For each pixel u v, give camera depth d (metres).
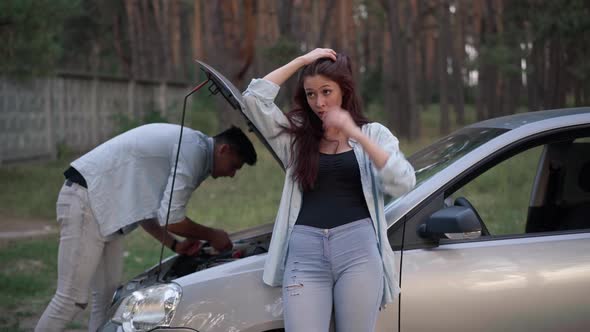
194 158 3.76
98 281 4.16
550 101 18.75
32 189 11.05
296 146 2.72
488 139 3.15
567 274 2.83
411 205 2.87
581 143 3.29
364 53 31.97
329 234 2.64
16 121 15.01
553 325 2.80
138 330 2.86
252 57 15.88
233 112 15.38
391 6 20.89
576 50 15.98
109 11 27.08
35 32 10.80
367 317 2.60
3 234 8.10
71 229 3.86
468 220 2.70
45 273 6.46
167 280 3.14
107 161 3.85
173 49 28.23
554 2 14.70
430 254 2.82
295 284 2.63
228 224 8.36
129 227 3.96
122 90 20.06
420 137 20.70
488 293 2.78
